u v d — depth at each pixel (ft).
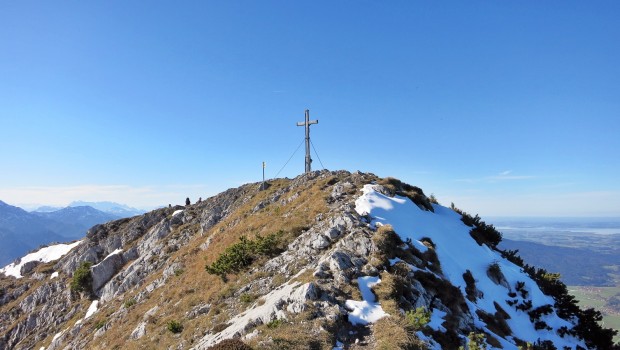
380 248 84.28
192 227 200.64
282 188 173.78
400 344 54.65
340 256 80.48
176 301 108.47
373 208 108.47
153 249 194.49
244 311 78.13
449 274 92.94
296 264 90.07
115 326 127.03
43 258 262.06
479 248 120.98
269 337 57.52
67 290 206.80
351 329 61.26
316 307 65.10
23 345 181.27
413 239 98.37
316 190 142.00
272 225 126.82
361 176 145.28
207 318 82.64
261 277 92.63
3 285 241.96
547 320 98.73
